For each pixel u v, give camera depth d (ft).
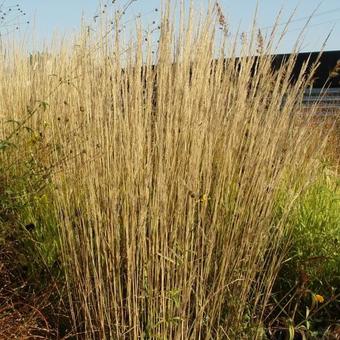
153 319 7.73
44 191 11.21
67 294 9.38
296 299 9.95
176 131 7.82
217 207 8.14
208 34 8.20
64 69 13.07
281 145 8.43
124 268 8.19
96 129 8.28
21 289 10.00
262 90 8.43
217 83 8.35
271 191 8.20
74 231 8.94
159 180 7.53
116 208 7.85
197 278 7.69
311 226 11.12
